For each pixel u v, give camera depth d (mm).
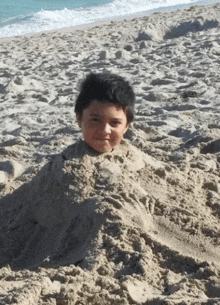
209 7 20406
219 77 7789
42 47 14117
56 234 2910
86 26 19922
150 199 2840
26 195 3242
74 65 10922
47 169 3197
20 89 8578
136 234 2607
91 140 3072
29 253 2908
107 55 11250
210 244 2605
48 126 5969
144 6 28250
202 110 5941
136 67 9656
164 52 11086
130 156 3285
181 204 2881
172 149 4438
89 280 2320
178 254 2494
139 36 14086
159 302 2102
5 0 32312
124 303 2146
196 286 2248
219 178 3363
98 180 3020
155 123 5402
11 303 2094
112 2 29453
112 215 2699
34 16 24922
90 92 2982
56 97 7660
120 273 2418
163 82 7977
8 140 5371
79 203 2914
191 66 9219
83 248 2625
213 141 4289
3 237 3004
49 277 2381
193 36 13156
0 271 2637
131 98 3029
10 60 12172
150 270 2414
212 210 2912
